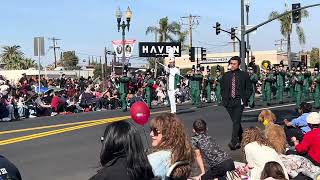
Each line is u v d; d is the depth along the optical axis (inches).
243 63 1137.4
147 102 933.2
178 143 184.2
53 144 515.5
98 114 829.2
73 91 1026.1
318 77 871.1
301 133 365.1
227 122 676.7
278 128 307.6
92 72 3181.6
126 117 767.7
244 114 765.3
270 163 216.8
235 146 442.0
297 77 893.8
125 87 877.8
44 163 420.5
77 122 704.4
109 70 2802.7
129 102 908.6
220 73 1029.2
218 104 991.0
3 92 767.7
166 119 188.1
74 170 392.2
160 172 177.5
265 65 1317.7
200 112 817.5
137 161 142.2
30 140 542.6
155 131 188.4
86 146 501.0
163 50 1765.5
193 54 1914.4
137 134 145.2
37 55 938.7
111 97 1031.6
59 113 887.7
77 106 953.5
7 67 3831.2
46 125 674.2
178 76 695.1
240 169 309.6
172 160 180.4
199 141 305.4
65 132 600.1
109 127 144.2
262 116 343.0
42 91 981.8
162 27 2362.2
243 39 1143.6
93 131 605.3
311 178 290.7
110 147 141.7
